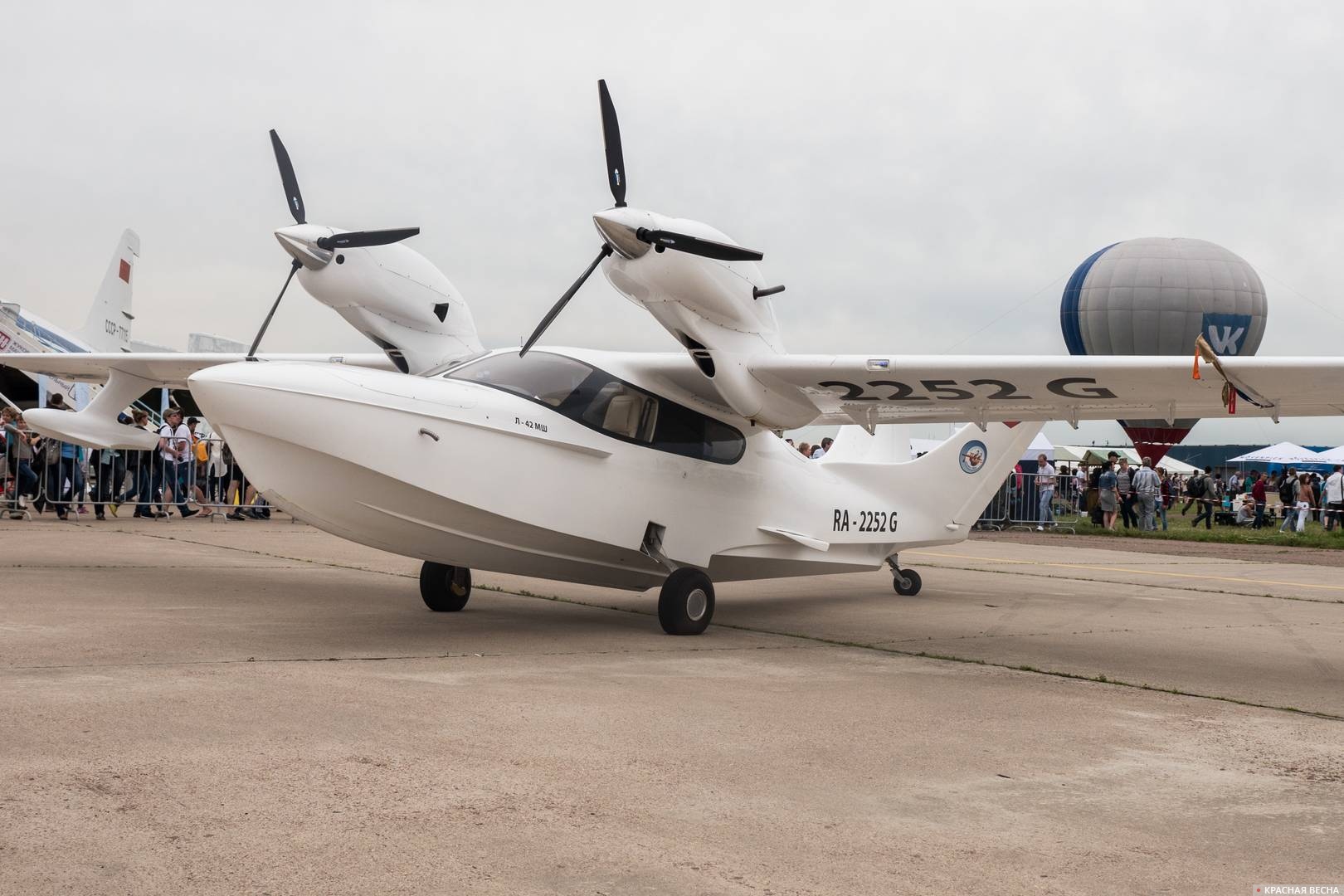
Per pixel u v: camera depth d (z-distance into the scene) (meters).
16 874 2.80
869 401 8.70
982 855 3.34
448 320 9.47
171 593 8.90
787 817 3.64
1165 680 6.76
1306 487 30.20
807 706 5.48
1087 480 34.47
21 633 6.52
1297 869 3.31
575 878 3.00
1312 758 4.79
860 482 10.30
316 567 11.67
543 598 9.91
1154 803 3.98
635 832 3.41
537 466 7.50
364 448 6.77
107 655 5.92
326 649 6.54
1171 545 22.67
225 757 3.97
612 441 7.93
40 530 14.82
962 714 5.44
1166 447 39.78
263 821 3.31
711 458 8.61
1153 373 7.36
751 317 7.82
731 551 8.80
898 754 4.57
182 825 3.23
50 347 23.39
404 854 3.11
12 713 4.43
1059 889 3.08
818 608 10.17
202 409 6.89
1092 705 5.83
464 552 7.64
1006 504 26.89
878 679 6.39
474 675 5.89
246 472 7.05
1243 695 6.33
